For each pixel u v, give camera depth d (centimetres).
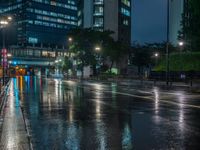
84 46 9138
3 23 4138
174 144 827
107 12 11944
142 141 866
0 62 7781
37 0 19588
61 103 1986
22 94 2822
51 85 4775
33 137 923
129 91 3228
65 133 988
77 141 868
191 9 6284
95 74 10081
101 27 11931
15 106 1792
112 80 7506
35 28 19450
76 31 9206
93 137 923
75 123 1189
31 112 1529
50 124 1165
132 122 1208
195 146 802
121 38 12444
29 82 6178
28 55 17475
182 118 1309
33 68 17488
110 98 2361
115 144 829
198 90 3347
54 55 18600
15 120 1242
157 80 6134
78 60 9988
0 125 1122
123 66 12294
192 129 1052
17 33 19912
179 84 4747
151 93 2905
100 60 10025
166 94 2762
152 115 1407
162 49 10169
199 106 1777
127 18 12988
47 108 1705
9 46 17062
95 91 3247
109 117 1348
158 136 934
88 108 1700
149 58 10731
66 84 5178
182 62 6706
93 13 11975
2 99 2208
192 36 6469
